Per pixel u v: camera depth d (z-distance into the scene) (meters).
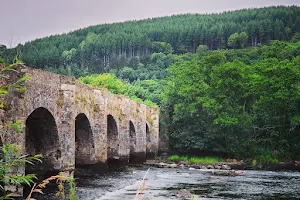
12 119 21.02
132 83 131.25
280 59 80.25
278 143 67.56
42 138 27.62
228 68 68.62
